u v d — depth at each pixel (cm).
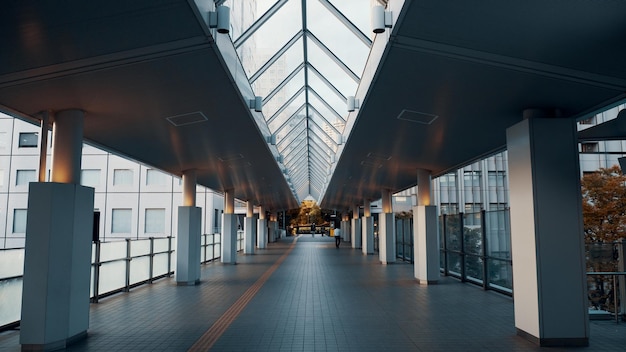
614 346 650
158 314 882
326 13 743
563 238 671
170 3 425
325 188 2455
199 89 678
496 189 4141
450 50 535
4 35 459
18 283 777
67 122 719
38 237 639
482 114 782
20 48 493
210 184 1970
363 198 2927
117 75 592
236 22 646
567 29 457
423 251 1344
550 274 665
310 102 1239
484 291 1185
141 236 3184
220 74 620
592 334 719
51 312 633
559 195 679
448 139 1011
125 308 945
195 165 1388
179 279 1311
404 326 777
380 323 801
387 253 1994
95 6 417
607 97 651
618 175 2069
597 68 549
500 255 1140
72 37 476
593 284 851
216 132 967
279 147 1480
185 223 1330
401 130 963
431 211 1352
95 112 747
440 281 1397
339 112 1141
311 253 2734
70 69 559
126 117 790
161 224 3197
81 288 693
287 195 2895
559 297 661
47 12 420
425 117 839
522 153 705
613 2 400
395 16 486
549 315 658
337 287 1265
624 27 447
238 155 1273
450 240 1541
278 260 2211
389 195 2220
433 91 688
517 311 714
